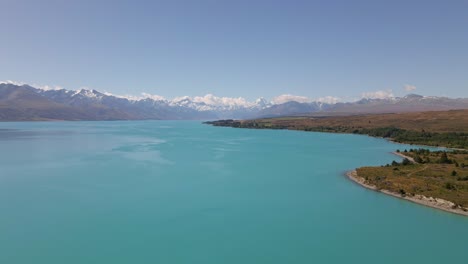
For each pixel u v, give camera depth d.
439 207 58.56
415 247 44.81
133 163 101.94
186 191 69.44
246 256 42.47
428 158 100.12
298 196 66.75
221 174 86.25
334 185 75.44
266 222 53.03
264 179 80.69
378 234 48.75
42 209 58.03
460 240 46.72
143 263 40.69
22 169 91.88
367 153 126.00
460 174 77.50
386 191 68.94
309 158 113.62
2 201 62.34
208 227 50.94
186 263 40.78
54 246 44.62
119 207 59.22
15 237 47.16
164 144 157.75
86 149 136.50
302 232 49.47
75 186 72.81
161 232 49.03
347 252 43.53
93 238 46.94
